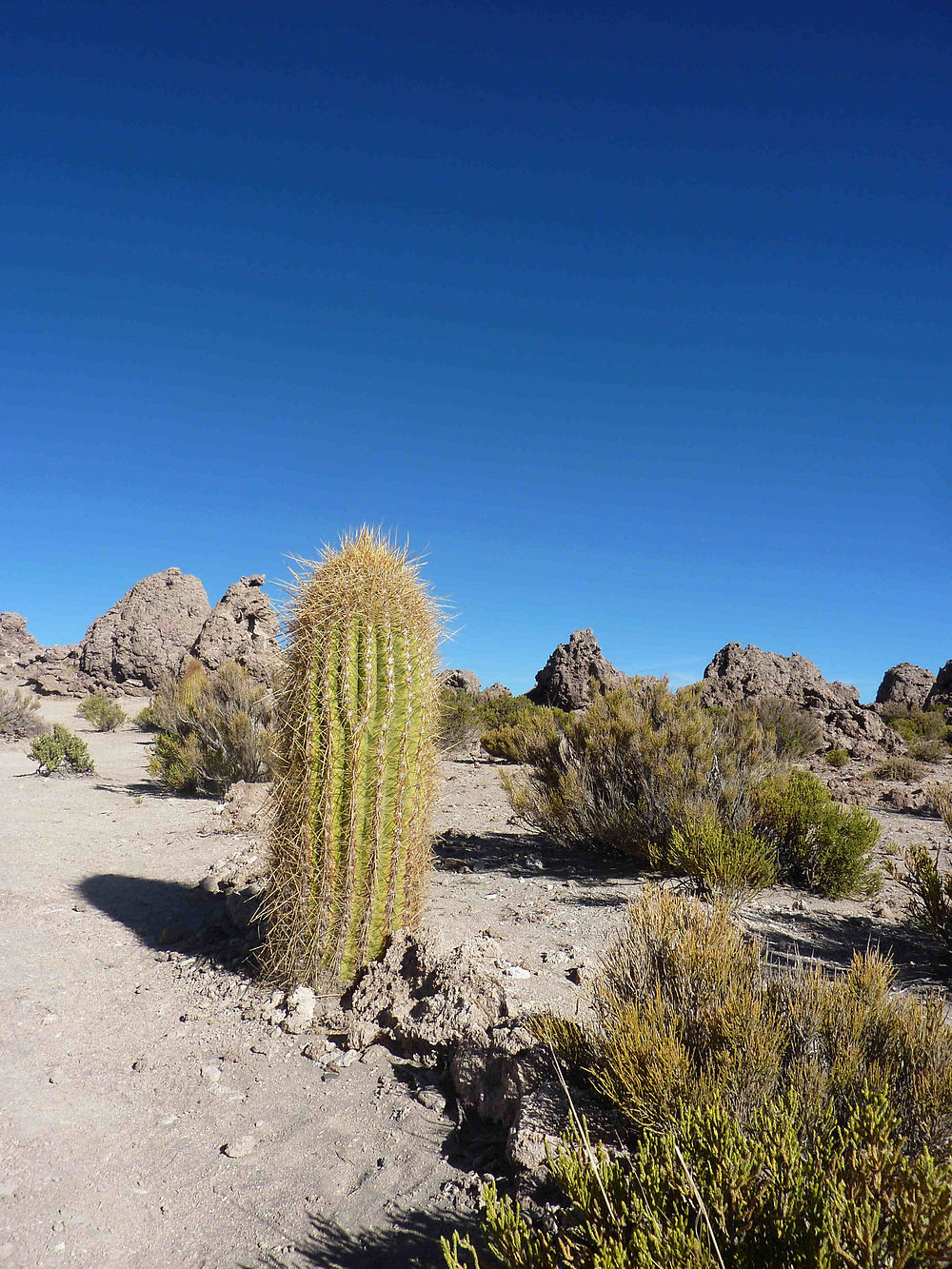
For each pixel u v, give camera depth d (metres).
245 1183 3.11
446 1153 3.28
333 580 4.79
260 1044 4.28
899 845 9.33
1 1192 3.02
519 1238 2.16
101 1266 2.66
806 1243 1.94
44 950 5.67
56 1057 4.12
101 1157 3.28
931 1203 1.89
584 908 6.48
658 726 11.64
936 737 26.38
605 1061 3.12
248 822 10.15
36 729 24.25
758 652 30.58
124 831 10.05
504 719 24.52
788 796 7.97
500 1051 3.58
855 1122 2.34
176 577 39.00
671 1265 1.91
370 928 4.75
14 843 8.90
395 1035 4.21
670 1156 2.25
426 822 5.09
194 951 5.74
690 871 7.00
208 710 14.70
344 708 4.64
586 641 31.48
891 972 3.50
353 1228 2.84
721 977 3.32
